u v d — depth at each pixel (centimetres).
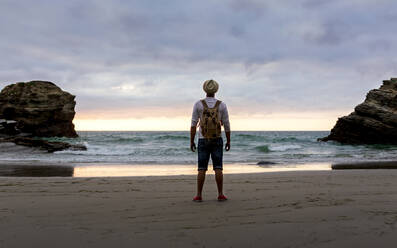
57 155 1673
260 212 338
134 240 246
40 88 4606
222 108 406
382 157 1659
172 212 339
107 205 377
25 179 638
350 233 262
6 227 281
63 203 389
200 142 404
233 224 290
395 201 397
